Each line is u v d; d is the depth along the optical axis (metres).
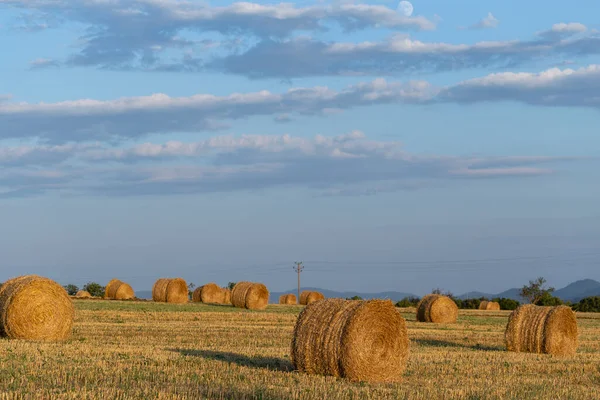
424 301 53.66
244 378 20.41
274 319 48.50
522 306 32.81
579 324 58.44
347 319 22.11
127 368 21.45
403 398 18.31
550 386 21.66
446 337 39.25
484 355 29.62
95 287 109.56
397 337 22.78
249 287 62.59
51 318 31.08
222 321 45.25
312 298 82.38
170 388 18.03
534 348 31.83
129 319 44.06
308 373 22.48
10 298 30.75
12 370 20.14
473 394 19.45
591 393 20.56
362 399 17.94
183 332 35.91
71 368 20.94
